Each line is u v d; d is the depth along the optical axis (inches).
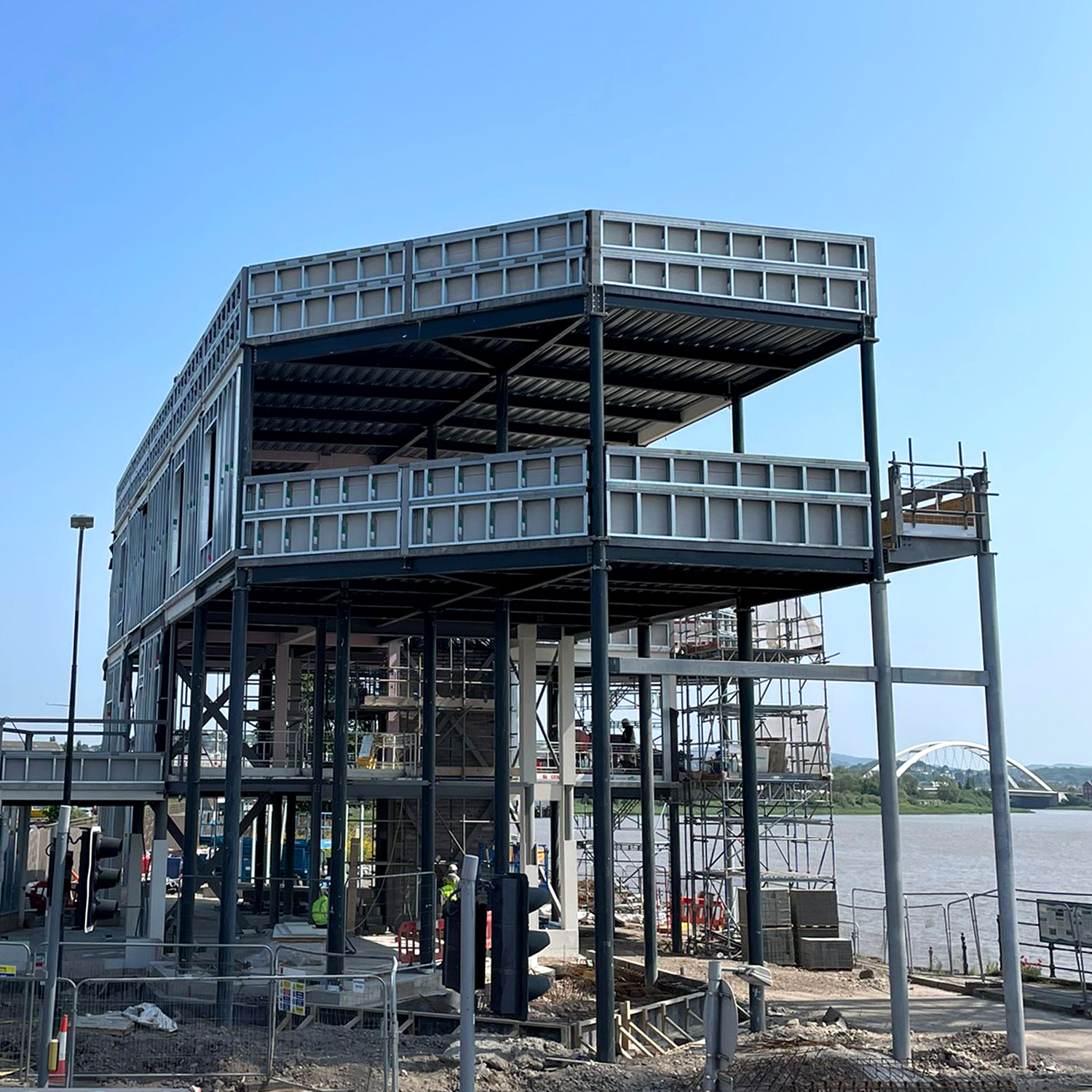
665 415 1232.2
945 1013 1032.2
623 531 873.5
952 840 6569.9
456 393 1173.1
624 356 1051.3
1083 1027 972.6
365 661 1755.7
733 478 905.5
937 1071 781.9
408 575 936.3
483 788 1389.0
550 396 1180.5
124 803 1314.0
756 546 898.1
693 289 916.0
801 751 1657.2
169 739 1310.3
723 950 1432.1
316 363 1073.5
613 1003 822.5
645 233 916.0
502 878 432.1
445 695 1494.8
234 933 953.5
